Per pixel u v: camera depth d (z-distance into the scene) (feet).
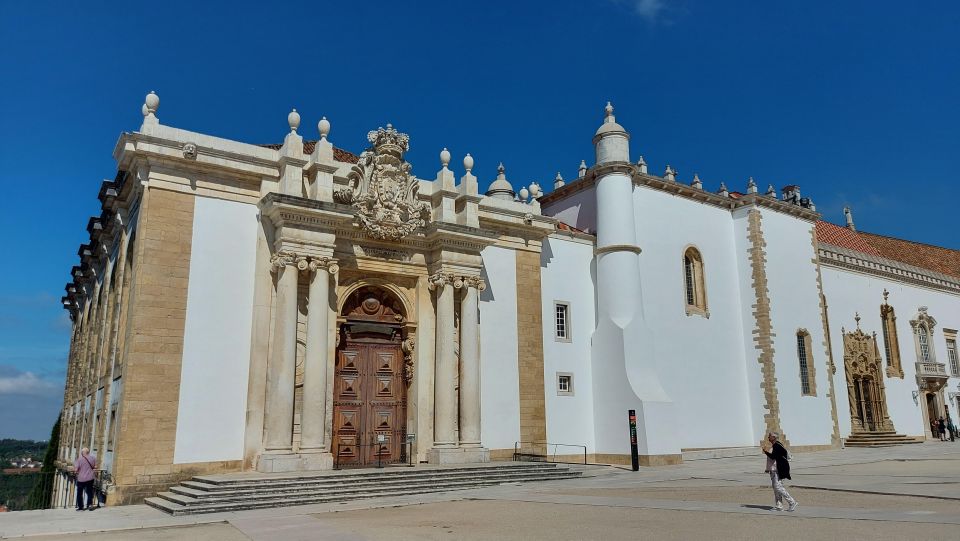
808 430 118.52
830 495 55.52
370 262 82.23
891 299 157.48
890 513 43.45
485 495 61.98
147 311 67.46
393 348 84.99
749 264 121.19
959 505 47.50
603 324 102.53
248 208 75.31
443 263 84.79
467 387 83.92
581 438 98.78
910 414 153.38
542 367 96.22
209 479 62.49
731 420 114.01
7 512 57.82
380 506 55.77
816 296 128.88
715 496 56.70
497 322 93.09
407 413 83.92
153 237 69.05
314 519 48.78
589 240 107.14
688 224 116.98
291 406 70.59
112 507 61.57
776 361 117.29
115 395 72.38
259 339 72.38
